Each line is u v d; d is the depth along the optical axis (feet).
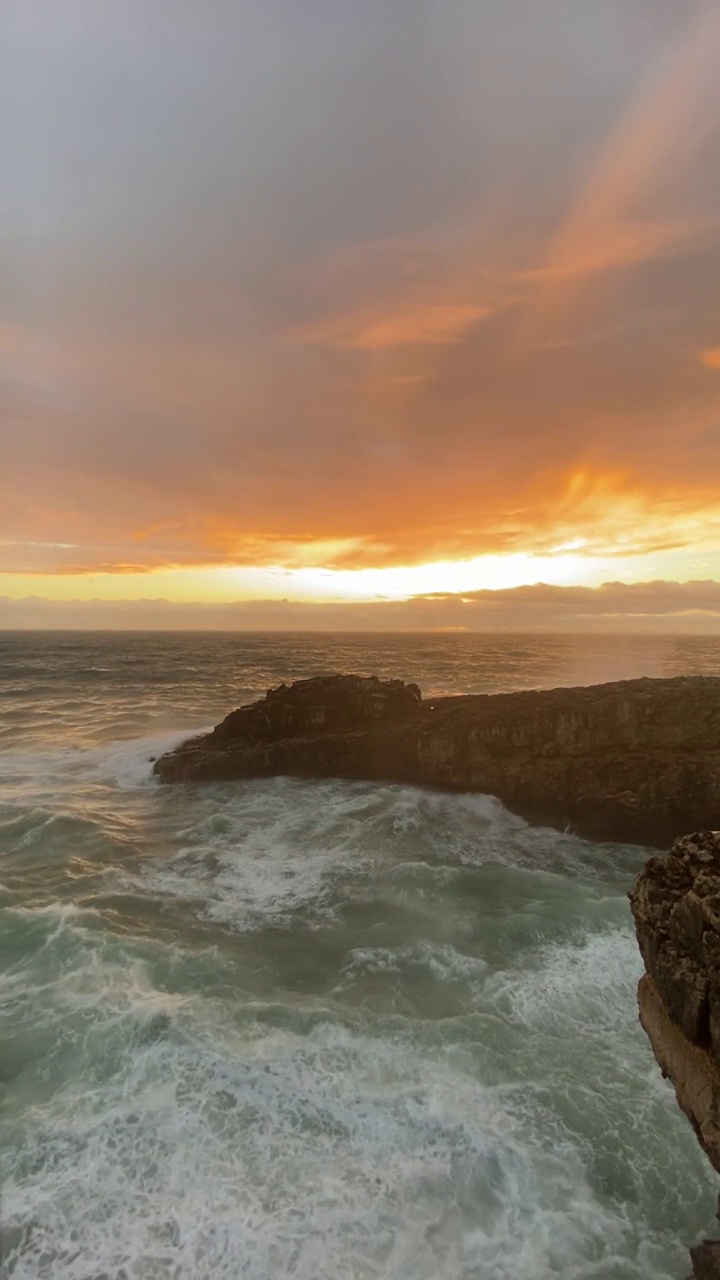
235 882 48.26
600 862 55.47
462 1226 20.90
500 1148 23.65
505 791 66.28
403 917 42.70
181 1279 18.99
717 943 19.07
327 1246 20.04
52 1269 19.17
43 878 48.21
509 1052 28.99
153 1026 29.37
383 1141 23.91
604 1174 22.88
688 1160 23.49
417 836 58.59
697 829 58.49
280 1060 27.68
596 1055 28.96
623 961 37.17
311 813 64.54
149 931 39.65
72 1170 22.31
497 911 43.78
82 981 33.06
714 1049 18.84
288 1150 23.40
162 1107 25.02
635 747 62.85
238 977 34.47
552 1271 19.52
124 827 61.26
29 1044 28.25
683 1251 20.18
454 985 34.47
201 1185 21.93
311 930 40.70
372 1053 28.45
